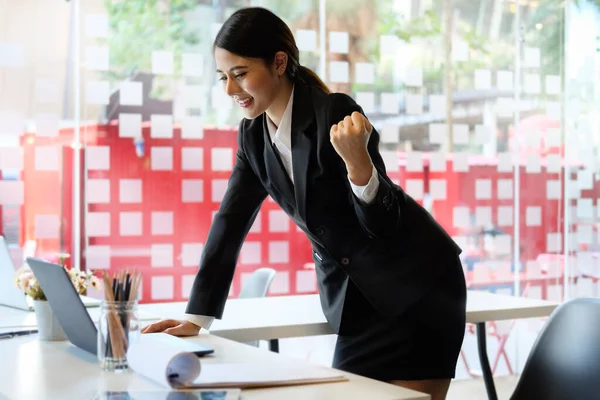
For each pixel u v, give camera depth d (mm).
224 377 1283
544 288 4961
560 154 4992
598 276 5078
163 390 1228
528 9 4898
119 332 1412
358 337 2002
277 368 1373
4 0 3777
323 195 1806
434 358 1947
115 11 4004
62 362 1526
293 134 1791
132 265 4059
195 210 4176
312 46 4379
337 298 2000
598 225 5090
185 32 4148
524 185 4902
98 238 3996
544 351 1690
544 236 4957
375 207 1588
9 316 2238
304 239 4395
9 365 1497
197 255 4184
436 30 4668
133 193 4055
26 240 3865
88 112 3971
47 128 3891
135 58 4051
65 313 1625
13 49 3805
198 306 1899
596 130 5070
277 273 4332
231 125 4254
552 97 4969
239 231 1986
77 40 3938
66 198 3941
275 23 1766
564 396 1626
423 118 4641
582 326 1642
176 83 4137
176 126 4137
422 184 4645
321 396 1188
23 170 3852
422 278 1876
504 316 2410
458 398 4305
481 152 4789
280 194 1915
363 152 1534
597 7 5047
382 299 1884
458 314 1966
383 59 4543
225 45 1719
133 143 4055
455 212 4723
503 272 4848
